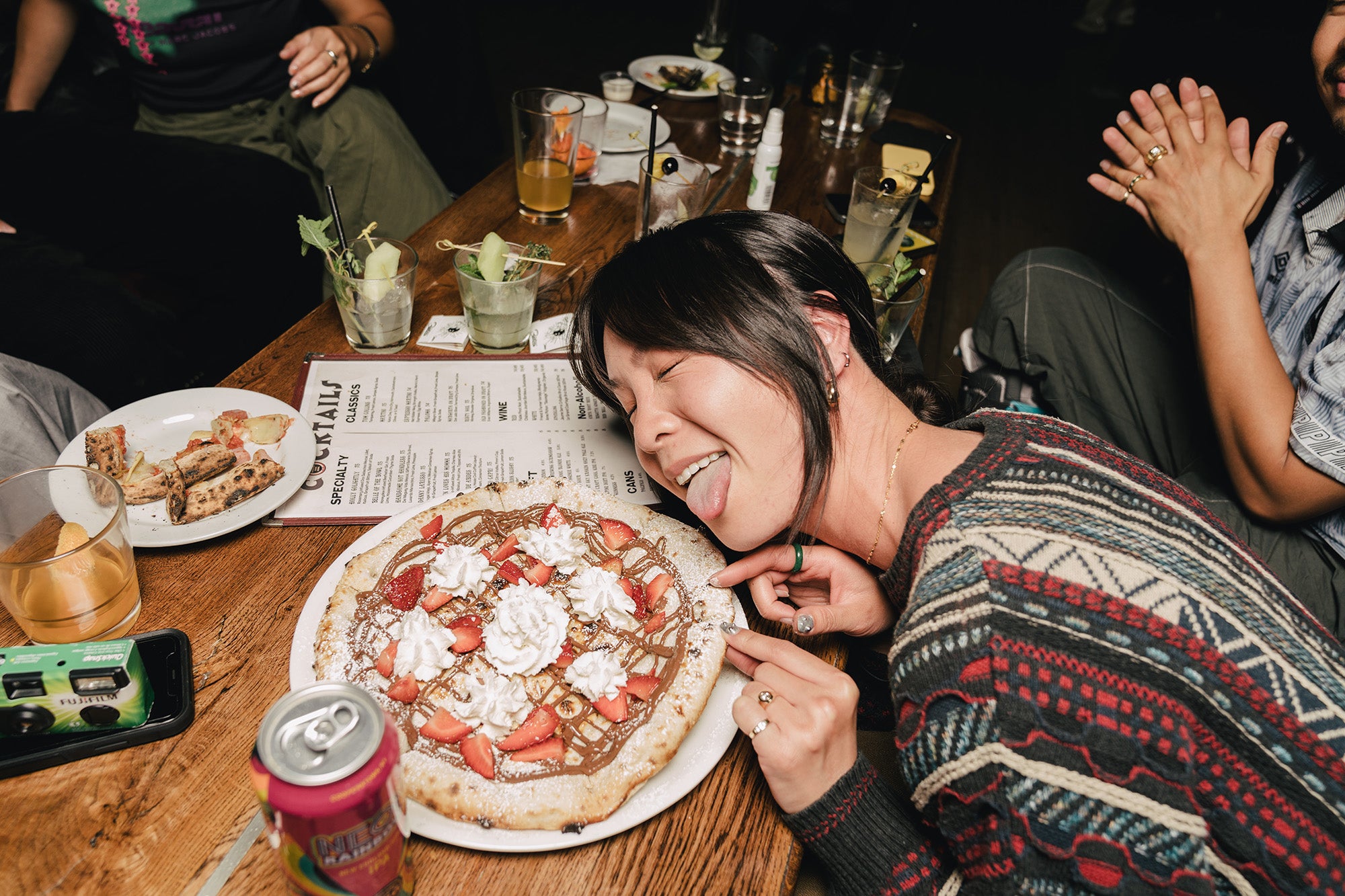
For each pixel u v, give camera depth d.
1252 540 1.30
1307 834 0.60
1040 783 0.60
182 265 1.87
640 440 0.83
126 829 0.65
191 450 0.97
